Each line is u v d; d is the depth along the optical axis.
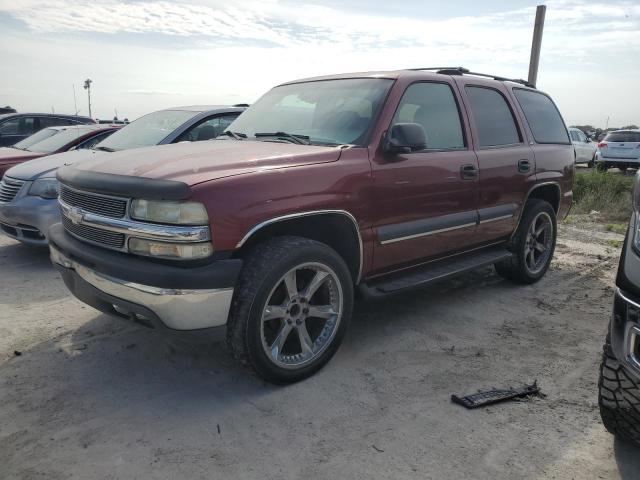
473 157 4.35
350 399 3.14
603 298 5.05
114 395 3.15
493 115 4.80
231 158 3.24
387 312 4.57
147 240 2.90
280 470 2.51
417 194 3.86
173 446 2.68
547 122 5.59
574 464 2.57
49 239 3.67
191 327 2.88
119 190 2.96
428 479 2.46
